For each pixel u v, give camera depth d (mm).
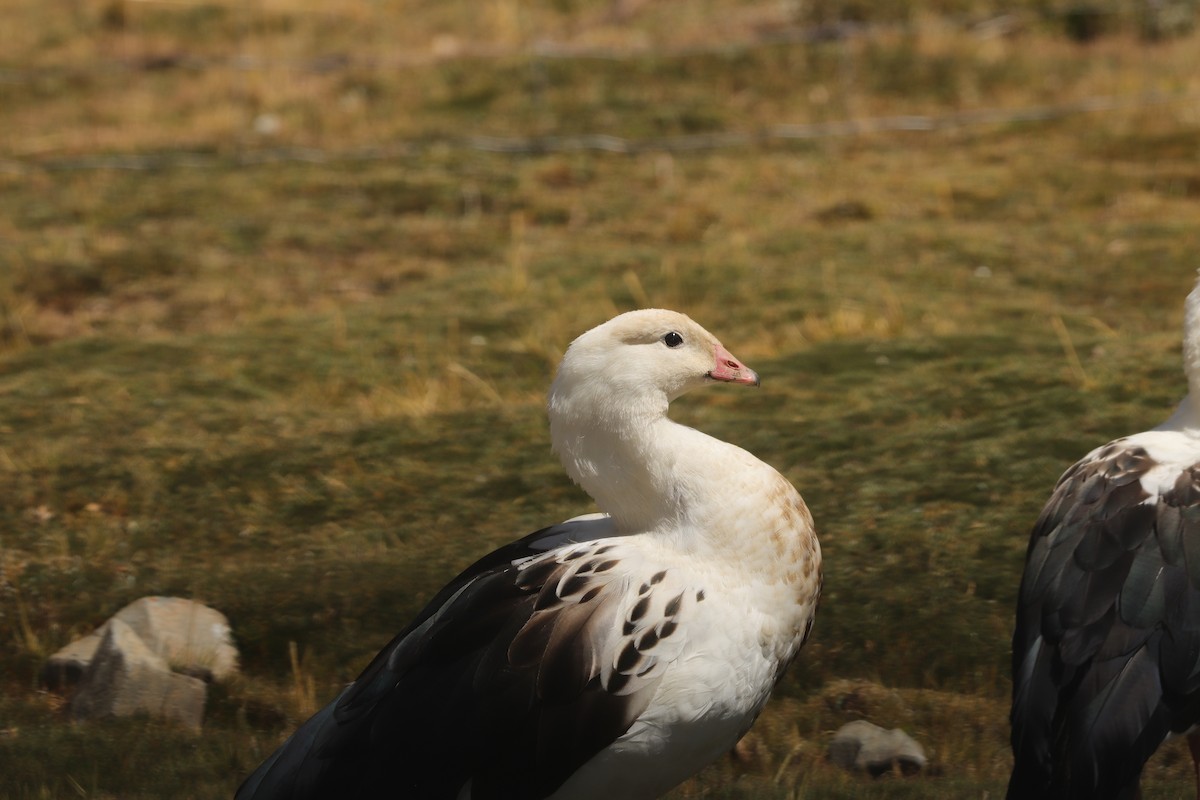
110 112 25484
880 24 26922
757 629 6344
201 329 16688
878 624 9391
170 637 9258
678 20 28297
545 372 14711
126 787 7512
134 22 29922
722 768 8000
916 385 13242
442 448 12414
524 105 24578
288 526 11203
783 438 12180
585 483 6730
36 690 9117
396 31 29312
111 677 8711
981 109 23797
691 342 6676
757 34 27000
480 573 6676
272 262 18938
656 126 23656
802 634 6621
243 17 29922
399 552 10641
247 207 20812
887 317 15570
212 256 19031
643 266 17875
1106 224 18609
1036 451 11453
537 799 6191
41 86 26797
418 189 21281
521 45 27422
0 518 11266
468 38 28672
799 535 6504
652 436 6555
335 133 23953
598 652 6145
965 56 25438
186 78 27109
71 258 18578
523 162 22234
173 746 8078
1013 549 10102
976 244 18078
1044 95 24078
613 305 16562
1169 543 6355
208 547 10945
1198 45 25375
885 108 24094
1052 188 20188
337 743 6188
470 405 13797
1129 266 17047
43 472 12047
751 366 14141
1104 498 6676
